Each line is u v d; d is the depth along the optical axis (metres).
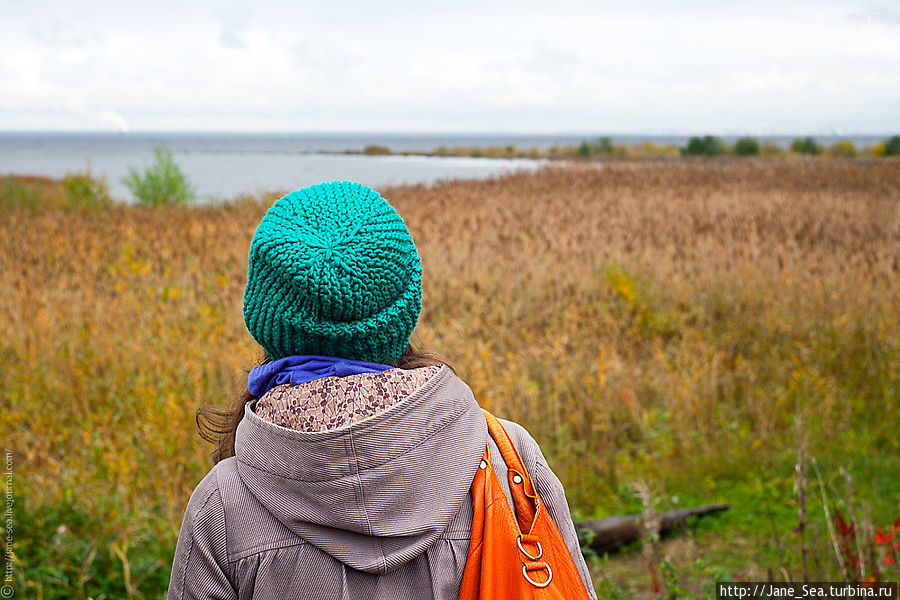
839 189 21.81
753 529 4.19
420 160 85.81
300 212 1.15
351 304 1.09
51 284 8.84
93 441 4.67
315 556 1.06
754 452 4.96
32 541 3.53
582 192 20.78
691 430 5.20
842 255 9.31
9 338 6.41
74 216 15.81
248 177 45.38
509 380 5.41
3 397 5.39
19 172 62.09
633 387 5.70
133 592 3.25
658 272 8.78
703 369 5.89
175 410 4.68
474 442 1.14
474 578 1.09
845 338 6.35
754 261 8.98
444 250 10.31
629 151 61.06
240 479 1.12
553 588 1.12
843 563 2.83
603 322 7.32
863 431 5.12
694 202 17.56
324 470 1.03
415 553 1.06
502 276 8.80
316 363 1.11
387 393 1.09
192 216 15.83
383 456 1.04
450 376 1.16
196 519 1.11
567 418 5.34
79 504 3.91
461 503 1.12
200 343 5.89
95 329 6.46
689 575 3.76
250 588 1.08
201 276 8.20
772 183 23.86
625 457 4.91
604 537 4.05
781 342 6.73
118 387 5.46
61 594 3.26
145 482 4.23
